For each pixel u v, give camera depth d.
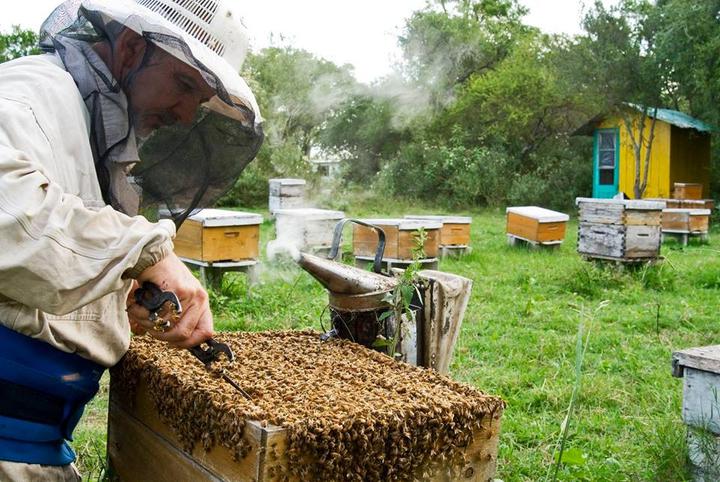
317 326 5.47
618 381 4.21
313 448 1.27
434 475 1.45
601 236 8.48
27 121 1.29
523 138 22.31
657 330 5.54
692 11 15.63
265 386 1.51
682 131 18.52
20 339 1.40
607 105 17.59
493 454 1.54
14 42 12.49
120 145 1.49
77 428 3.20
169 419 1.59
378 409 1.37
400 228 8.16
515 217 11.45
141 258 1.26
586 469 2.91
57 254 1.16
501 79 21.73
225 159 1.74
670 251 10.96
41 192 1.18
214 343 1.46
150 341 1.87
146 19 1.39
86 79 1.45
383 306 2.05
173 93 1.53
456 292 2.16
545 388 4.00
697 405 2.77
